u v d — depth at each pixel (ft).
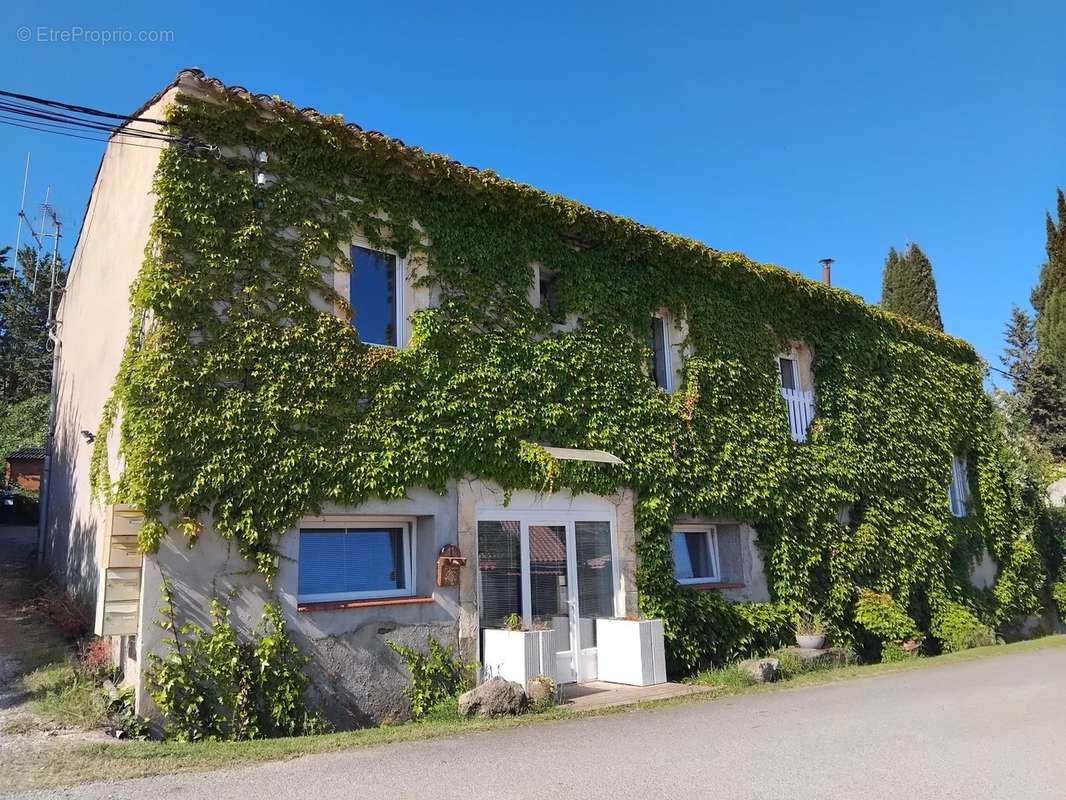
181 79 27.43
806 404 49.39
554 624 34.12
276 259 28.58
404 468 29.86
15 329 142.51
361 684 27.76
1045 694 31.17
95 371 39.32
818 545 46.47
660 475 38.99
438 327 32.24
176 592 24.64
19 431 106.11
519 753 21.30
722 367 43.88
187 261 26.76
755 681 34.78
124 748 20.97
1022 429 70.13
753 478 43.55
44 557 53.36
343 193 31.17
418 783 18.31
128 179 34.58
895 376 56.24
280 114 29.27
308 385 28.14
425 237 33.40
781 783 18.39
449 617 30.58
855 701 29.94
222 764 19.93
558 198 37.63
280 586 26.63
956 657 45.19
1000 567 62.18
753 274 46.24
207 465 25.45
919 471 55.42
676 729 24.63
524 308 35.76
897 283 112.68
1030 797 17.34
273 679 25.53
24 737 21.93
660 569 38.17
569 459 33.78
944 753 21.29
